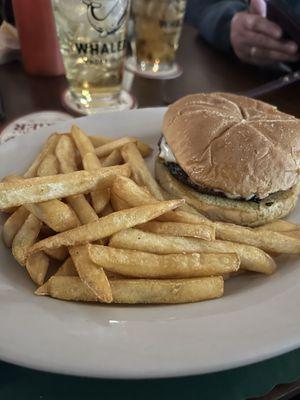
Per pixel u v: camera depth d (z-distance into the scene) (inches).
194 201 11.4
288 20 19.6
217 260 9.2
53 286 8.8
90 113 15.4
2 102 15.7
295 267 10.1
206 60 19.5
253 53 19.8
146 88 17.2
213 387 8.0
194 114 12.1
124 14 14.4
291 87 17.0
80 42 14.6
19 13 16.0
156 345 7.7
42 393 7.8
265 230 10.4
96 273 8.6
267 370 8.3
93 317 8.4
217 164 11.0
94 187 10.2
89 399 7.8
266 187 10.9
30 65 17.2
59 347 7.6
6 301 8.6
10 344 7.6
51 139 12.5
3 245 10.4
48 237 9.9
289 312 8.6
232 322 8.3
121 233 9.3
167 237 9.5
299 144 11.5
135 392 7.9
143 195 10.1
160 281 8.9
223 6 21.9
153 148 13.9
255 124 11.6
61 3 14.0
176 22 17.2
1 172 12.1
